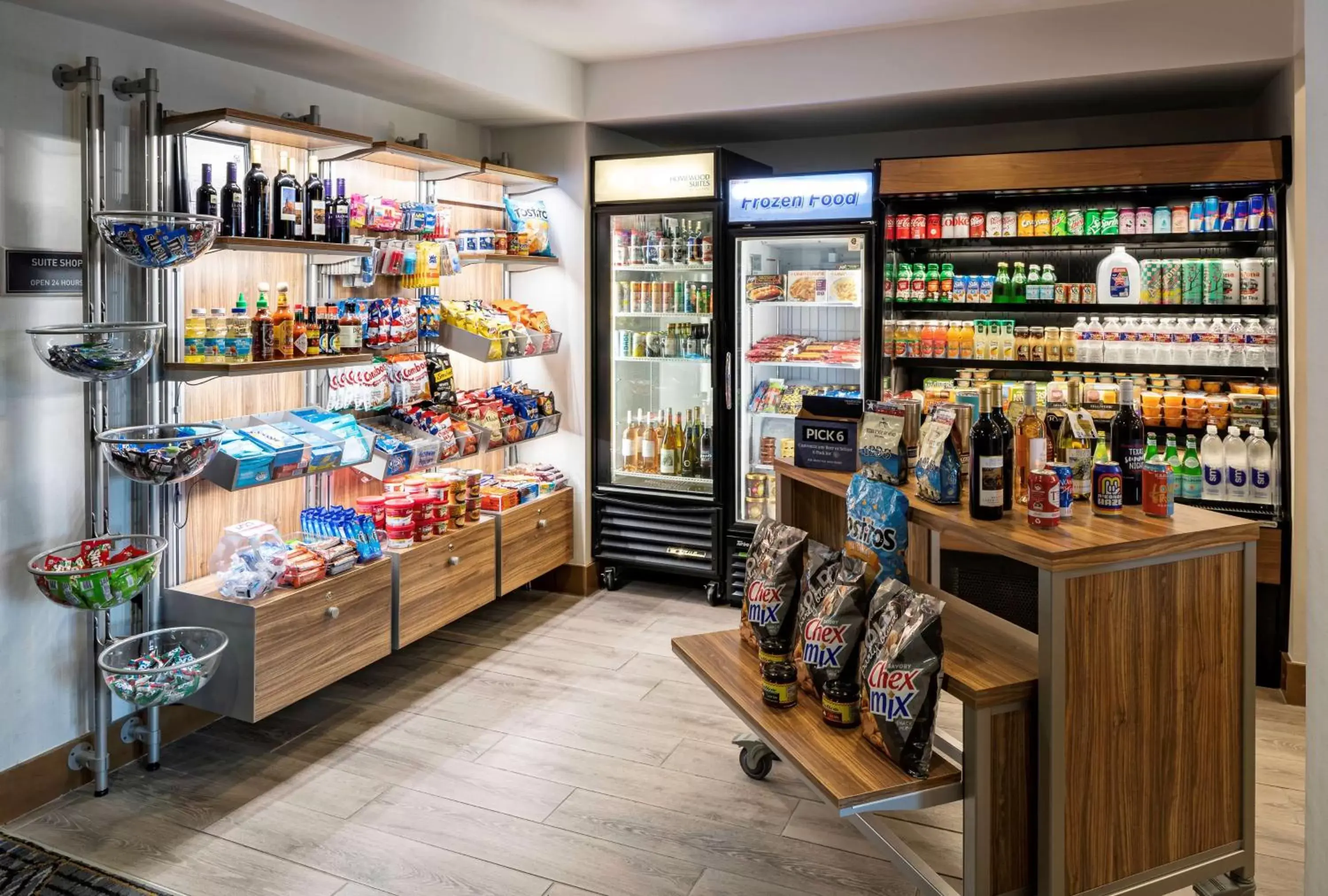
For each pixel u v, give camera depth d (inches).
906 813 112.3
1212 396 158.4
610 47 173.8
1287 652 147.2
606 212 188.4
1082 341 166.9
